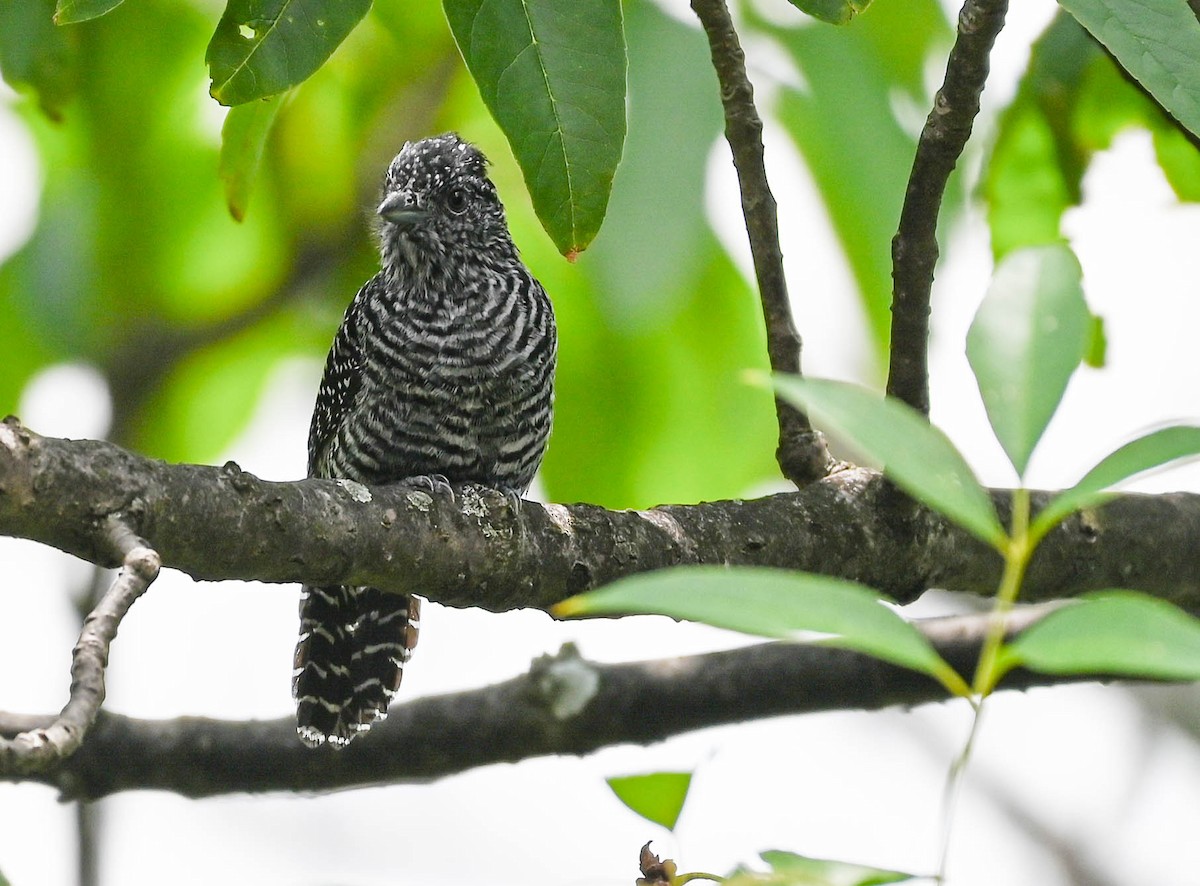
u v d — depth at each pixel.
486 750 10.21
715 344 11.04
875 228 10.44
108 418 11.82
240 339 12.00
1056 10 9.99
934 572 8.56
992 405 4.41
